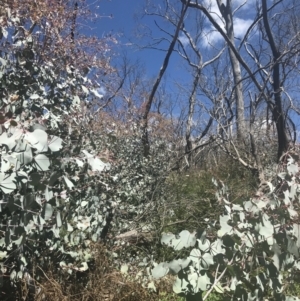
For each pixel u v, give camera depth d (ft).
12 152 6.61
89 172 11.39
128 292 12.05
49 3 14.12
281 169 9.25
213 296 11.63
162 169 24.39
